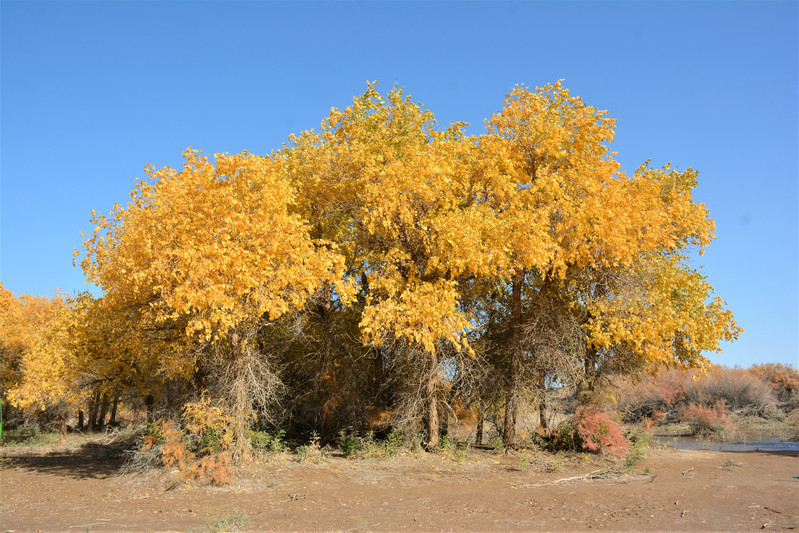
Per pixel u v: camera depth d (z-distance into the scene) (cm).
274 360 1814
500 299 1912
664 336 1539
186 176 1375
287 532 871
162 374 1820
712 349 1647
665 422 3119
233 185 1397
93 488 1336
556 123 1593
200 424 1441
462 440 1783
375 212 1410
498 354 1848
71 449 2288
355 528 886
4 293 3105
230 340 1623
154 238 1316
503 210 1593
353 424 1827
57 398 2198
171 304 1253
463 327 1456
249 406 1562
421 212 1556
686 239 1897
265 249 1345
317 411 1888
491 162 1538
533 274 1775
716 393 3259
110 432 2586
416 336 1384
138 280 1283
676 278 1705
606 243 1506
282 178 1606
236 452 1449
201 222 1329
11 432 3027
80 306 1967
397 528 879
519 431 1744
